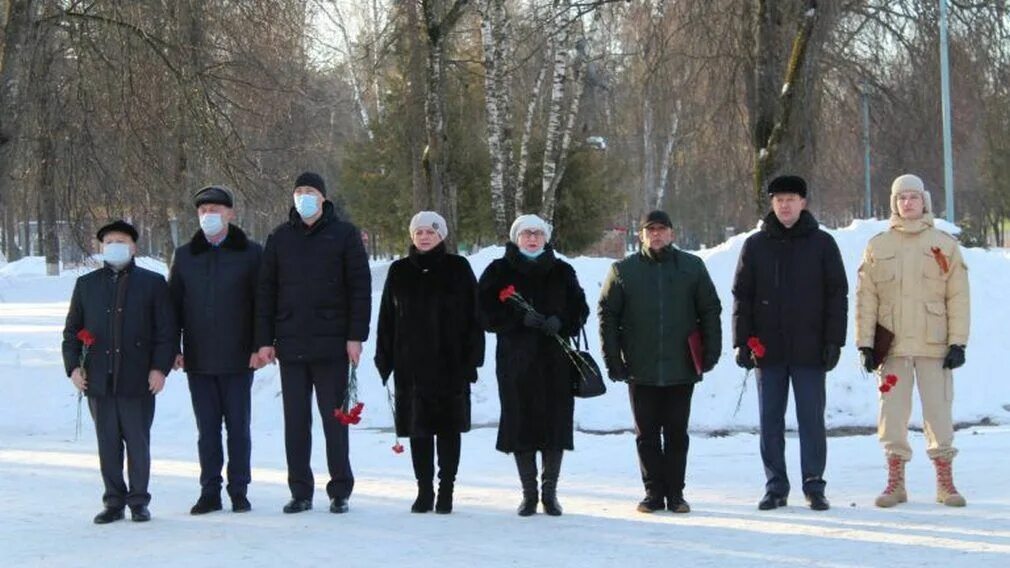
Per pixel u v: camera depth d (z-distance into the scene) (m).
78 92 21.12
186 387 15.48
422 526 7.88
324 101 33.50
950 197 24.09
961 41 24.84
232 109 22.77
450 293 8.40
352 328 8.40
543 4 24.84
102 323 8.30
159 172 22.06
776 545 7.00
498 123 23.81
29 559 7.04
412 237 8.48
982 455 10.56
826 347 8.27
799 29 20.42
